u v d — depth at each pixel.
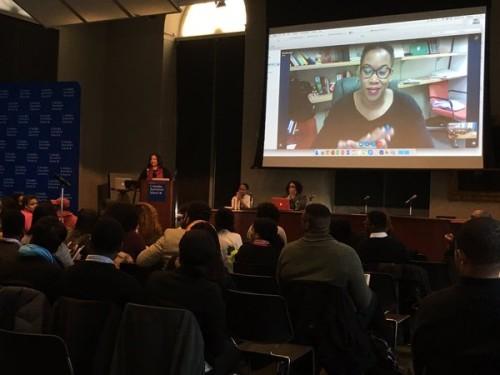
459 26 7.07
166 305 2.40
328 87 7.96
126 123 10.52
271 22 8.41
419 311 1.58
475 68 6.96
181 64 10.37
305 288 2.82
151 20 10.29
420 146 7.28
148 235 4.55
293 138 8.19
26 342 2.12
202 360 2.23
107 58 10.78
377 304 3.03
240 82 9.84
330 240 2.90
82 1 7.84
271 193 8.87
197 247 2.44
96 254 2.62
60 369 2.11
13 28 9.17
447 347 1.48
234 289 3.06
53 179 8.31
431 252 6.28
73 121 8.25
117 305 2.44
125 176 10.48
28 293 2.50
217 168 10.05
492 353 1.43
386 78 7.54
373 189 8.51
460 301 1.48
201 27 10.28
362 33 7.73
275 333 2.81
